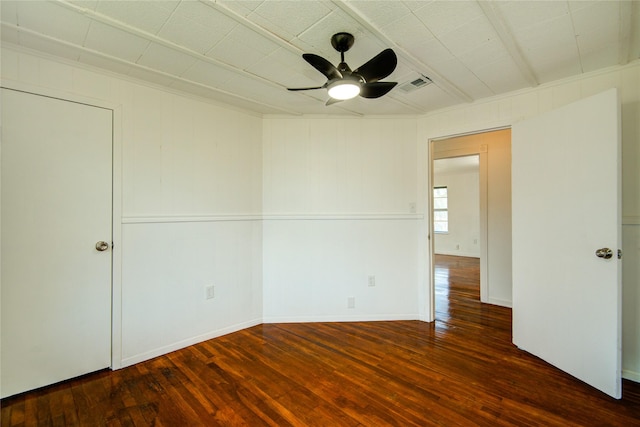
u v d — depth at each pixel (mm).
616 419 1790
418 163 3445
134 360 2498
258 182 3357
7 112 2004
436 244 8781
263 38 1970
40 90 2111
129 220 2480
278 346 2795
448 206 8531
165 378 2277
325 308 3416
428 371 2342
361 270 3428
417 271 3457
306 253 3412
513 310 2781
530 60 2258
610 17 1771
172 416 1858
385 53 1790
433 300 3434
